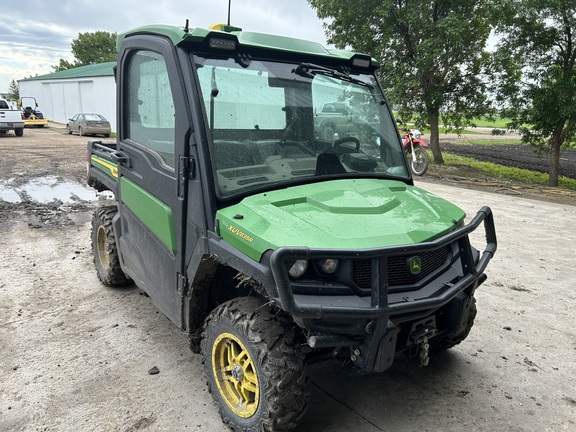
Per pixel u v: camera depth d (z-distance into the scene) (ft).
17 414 10.14
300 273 8.20
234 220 8.82
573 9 43.55
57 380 11.38
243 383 9.29
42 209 28.68
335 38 59.31
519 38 47.98
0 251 20.90
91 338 13.43
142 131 12.16
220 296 11.33
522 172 58.29
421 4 50.80
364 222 9.05
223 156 9.58
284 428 8.68
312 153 10.86
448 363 12.65
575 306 16.48
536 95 48.39
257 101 10.25
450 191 39.24
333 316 7.82
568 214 31.14
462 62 56.34
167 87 10.56
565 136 49.06
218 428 9.78
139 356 12.51
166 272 11.16
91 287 17.11
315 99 11.20
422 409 10.62
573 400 11.13
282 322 8.74
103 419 10.01
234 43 10.14
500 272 19.76
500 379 11.94
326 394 11.10
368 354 8.41
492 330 14.61
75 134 91.66
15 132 81.66
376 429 9.88
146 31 11.44
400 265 8.96
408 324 9.22
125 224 13.92
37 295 16.31
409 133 48.01
